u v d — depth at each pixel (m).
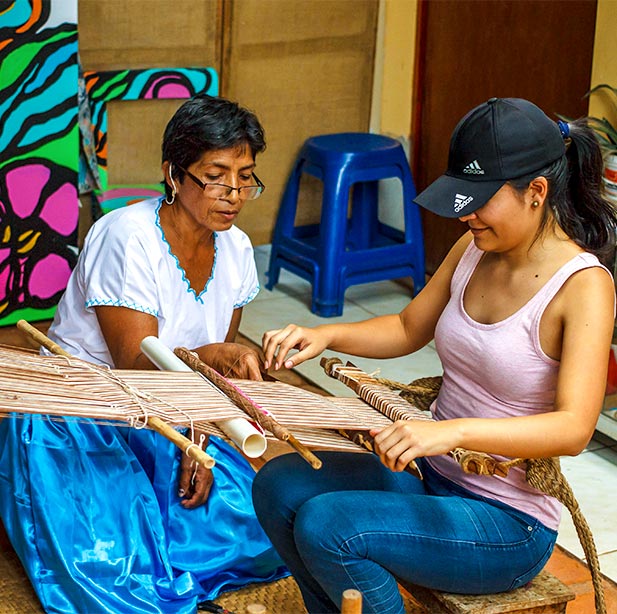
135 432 2.49
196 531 2.46
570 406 1.75
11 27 3.75
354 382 2.02
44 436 2.35
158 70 4.32
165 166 2.30
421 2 4.69
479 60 4.50
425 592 1.93
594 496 3.08
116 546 2.32
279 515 1.94
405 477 2.04
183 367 1.98
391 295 4.78
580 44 4.01
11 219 3.96
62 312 2.52
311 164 4.49
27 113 3.87
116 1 4.23
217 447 2.57
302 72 4.82
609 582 2.64
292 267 4.60
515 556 1.87
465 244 2.12
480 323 1.92
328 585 1.82
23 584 2.43
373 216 4.88
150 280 2.34
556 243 1.85
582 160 1.84
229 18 4.53
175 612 2.31
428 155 4.89
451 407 2.00
